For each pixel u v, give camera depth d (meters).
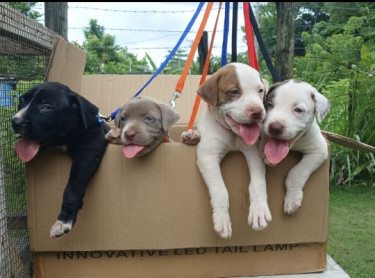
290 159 0.63
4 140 0.67
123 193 0.61
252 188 0.60
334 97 1.82
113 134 0.63
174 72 2.77
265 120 0.59
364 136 1.69
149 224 0.62
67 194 0.58
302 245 0.66
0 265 0.60
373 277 0.97
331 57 2.20
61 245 0.61
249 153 0.61
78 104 0.59
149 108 0.62
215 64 2.40
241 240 0.63
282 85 0.61
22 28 0.71
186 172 0.62
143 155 0.61
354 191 1.60
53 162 0.61
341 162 1.69
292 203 0.62
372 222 1.30
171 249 0.64
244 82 0.59
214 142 0.60
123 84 1.12
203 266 0.65
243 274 0.65
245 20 0.81
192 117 0.74
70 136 0.60
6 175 0.68
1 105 0.72
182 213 0.62
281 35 1.80
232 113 0.58
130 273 0.64
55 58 0.77
